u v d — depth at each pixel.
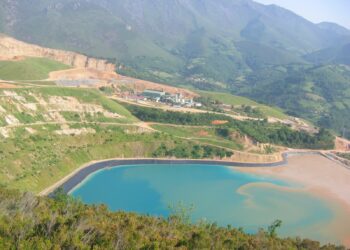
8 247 60.44
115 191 169.88
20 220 70.31
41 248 61.59
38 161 169.38
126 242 71.50
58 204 96.12
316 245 110.19
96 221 80.44
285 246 98.00
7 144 168.00
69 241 66.00
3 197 88.81
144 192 172.62
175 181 194.62
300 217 163.00
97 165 198.25
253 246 90.44
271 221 154.75
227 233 100.06
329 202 185.62
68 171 178.25
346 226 158.75
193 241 83.12
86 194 162.12
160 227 90.00
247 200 176.62
